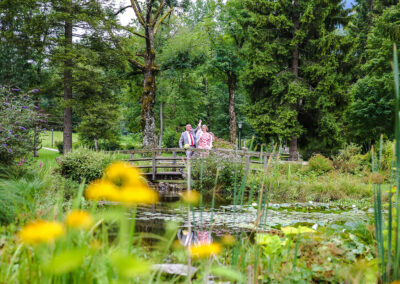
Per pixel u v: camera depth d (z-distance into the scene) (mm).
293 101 17875
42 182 5578
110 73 19125
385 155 9453
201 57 19906
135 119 26422
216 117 31375
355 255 2770
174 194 9695
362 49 25938
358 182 11180
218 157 10461
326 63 18141
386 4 23734
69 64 15289
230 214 6047
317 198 9477
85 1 15453
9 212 2568
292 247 2629
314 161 13477
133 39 17281
